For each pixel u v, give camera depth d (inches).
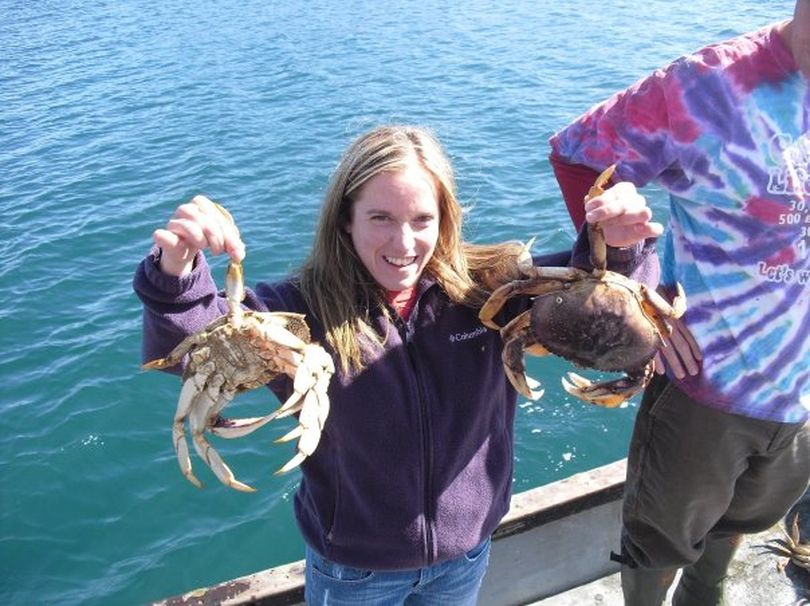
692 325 53.8
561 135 55.3
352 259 49.4
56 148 235.1
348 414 48.7
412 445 49.7
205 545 103.1
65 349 139.0
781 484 59.1
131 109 269.4
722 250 51.4
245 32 388.2
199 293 43.6
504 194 185.9
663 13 378.6
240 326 42.6
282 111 257.9
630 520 63.6
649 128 50.5
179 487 111.5
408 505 50.2
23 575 99.7
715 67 48.2
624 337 47.9
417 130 48.9
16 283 160.2
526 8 414.6
